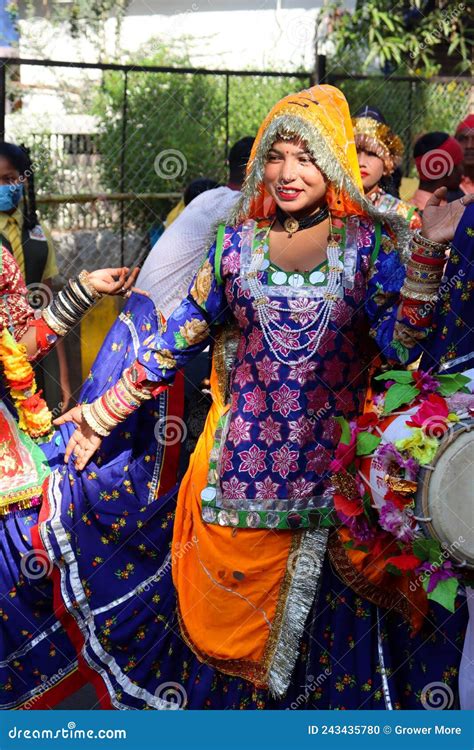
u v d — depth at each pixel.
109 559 3.14
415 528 2.64
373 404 2.85
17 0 7.82
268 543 2.87
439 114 7.86
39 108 7.50
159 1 7.98
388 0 8.01
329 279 2.81
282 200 2.80
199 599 2.96
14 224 4.91
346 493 2.75
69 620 3.13
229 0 7.99
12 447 3.15
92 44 7.88
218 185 4.70
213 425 3.01
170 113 7.41
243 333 2.91
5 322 3.08
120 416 3.05
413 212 4.17
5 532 3.18
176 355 3.02
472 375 2.74
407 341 2.83
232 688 2.96
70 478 3.17
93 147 7.11
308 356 2.81
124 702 3.09
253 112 7.61
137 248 6.82
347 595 2.89
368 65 7.98
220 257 2.92
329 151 2.76
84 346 5.43
